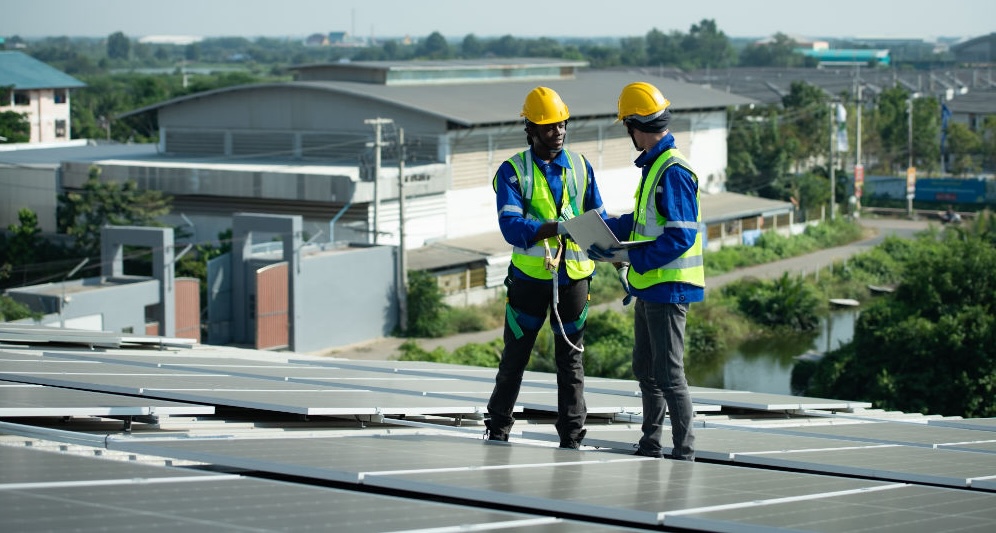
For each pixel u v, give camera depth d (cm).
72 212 5634
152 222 5628
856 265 6394
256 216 4525
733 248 6944
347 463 530
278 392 834
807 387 3856
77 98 14938
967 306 3297
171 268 4119
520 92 7219
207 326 4519
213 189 5719
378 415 798
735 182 8656
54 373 877
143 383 827
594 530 397
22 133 10288
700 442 733
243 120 6662
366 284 4928
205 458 544
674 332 675
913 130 10650
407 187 5753
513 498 461
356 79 7056
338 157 6388
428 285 5131
